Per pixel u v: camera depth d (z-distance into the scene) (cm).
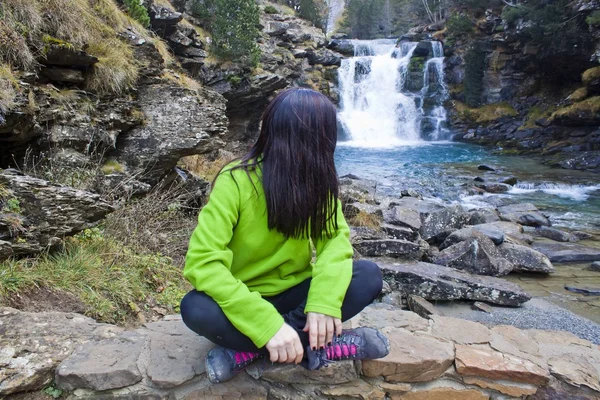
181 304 158
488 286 438
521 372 186
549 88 2002
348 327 210
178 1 1241
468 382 190
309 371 179
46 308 234
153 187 473
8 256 253
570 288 489
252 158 158
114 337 198
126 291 277
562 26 1695
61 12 413
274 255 159
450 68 2225
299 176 148
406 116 2139
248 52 1261
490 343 207
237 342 154
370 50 2462
